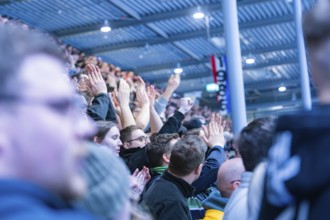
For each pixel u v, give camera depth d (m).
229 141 7.18
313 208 1.06
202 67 16.23
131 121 4.12
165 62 15.55
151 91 4.68
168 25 12.14
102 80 3.63
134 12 10.93
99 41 13.15
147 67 16.02
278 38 13.70
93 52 13.82
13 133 0.83
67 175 0.87
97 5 10.43
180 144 3.02
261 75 17.61
